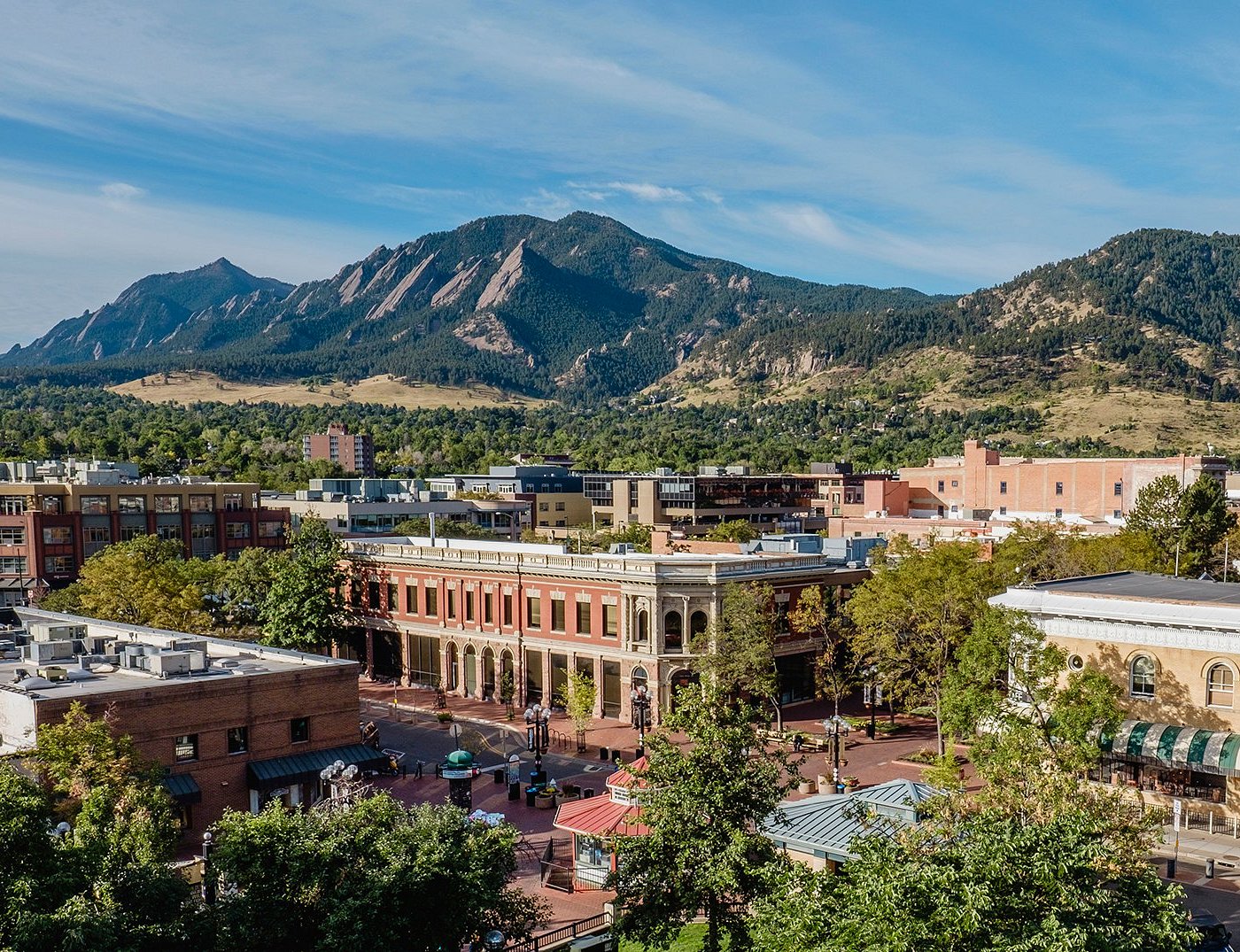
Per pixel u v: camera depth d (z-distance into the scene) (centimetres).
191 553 15338
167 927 3141
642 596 8331
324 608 9731
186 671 5978
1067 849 2741
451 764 6144
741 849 3488
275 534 16238
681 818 3700
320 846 3391
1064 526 10719
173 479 17200
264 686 5962
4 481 16275
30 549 13900
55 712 5209
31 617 8381
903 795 4522
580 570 8762
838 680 7900
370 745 7581
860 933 2536
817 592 8138
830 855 4269
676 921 3650
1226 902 4688
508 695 9300
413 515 18762
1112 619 5834
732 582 8206
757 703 8412
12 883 3025
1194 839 5422
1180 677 5666
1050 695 4753
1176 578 7131
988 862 2620
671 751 3828
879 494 16050
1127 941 2528
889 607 7269
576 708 7750
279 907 3272
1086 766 4262
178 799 5453
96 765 4541
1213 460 14700
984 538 11094
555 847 5756
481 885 3397
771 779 3825
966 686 5319
